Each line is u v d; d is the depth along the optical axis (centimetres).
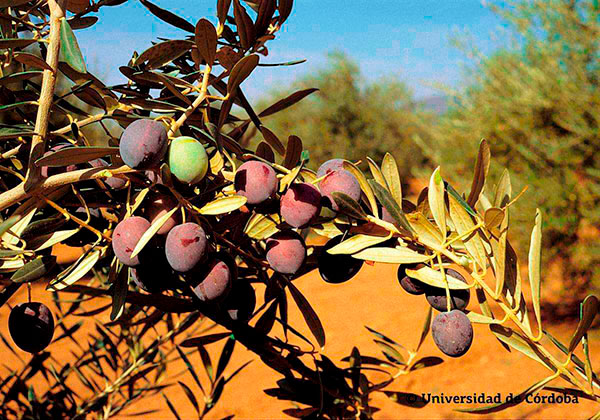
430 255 38
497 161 284
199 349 58
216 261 36
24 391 72
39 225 35
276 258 37
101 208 38
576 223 255
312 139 714
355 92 741
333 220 38
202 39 35
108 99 40
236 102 39
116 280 36
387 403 219
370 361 53
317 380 50
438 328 37
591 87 250
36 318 37
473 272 37
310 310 40
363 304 358
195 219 36
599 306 34
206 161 34
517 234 274
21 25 43
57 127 43
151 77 37
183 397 236
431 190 37
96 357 74
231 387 249
